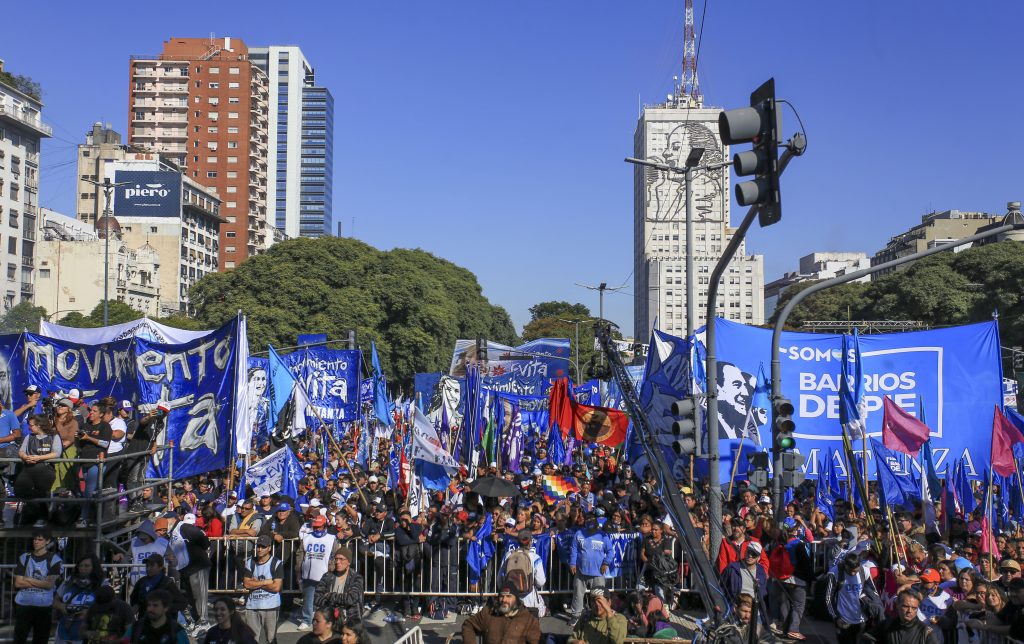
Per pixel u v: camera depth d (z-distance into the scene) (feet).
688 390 67.92
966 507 64.03
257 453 80.48
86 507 43.75
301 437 96.22
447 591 49.88
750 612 34.30
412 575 50.14
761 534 52.21
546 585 51.72
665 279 613.11
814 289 51.67
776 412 51.90
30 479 42.83
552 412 70.23
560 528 53.21
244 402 55.98
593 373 58.23
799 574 47.52
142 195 368.89
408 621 49.52
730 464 70.33
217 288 242.58
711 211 638.94
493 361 136.56
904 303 243.60
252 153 468.34
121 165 380.58
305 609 46.52
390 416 102.47
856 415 52.70
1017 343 217.15
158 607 30.96
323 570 45.96
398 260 259.39
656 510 58.39
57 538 42.75
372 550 50.03
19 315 237.86
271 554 40.42
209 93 458.91
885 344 71.56
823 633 47.73
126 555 44.29
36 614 38.29
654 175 646.74
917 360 70.95
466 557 50.93
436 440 65.05
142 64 472.03
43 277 307.37
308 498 59.98
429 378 138.10
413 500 62.85
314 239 249.14
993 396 70.28
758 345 72.74
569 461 94.84
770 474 69.97
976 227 449.89
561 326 406.82
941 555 41.14
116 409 53.47
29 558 38.81
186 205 379.96
